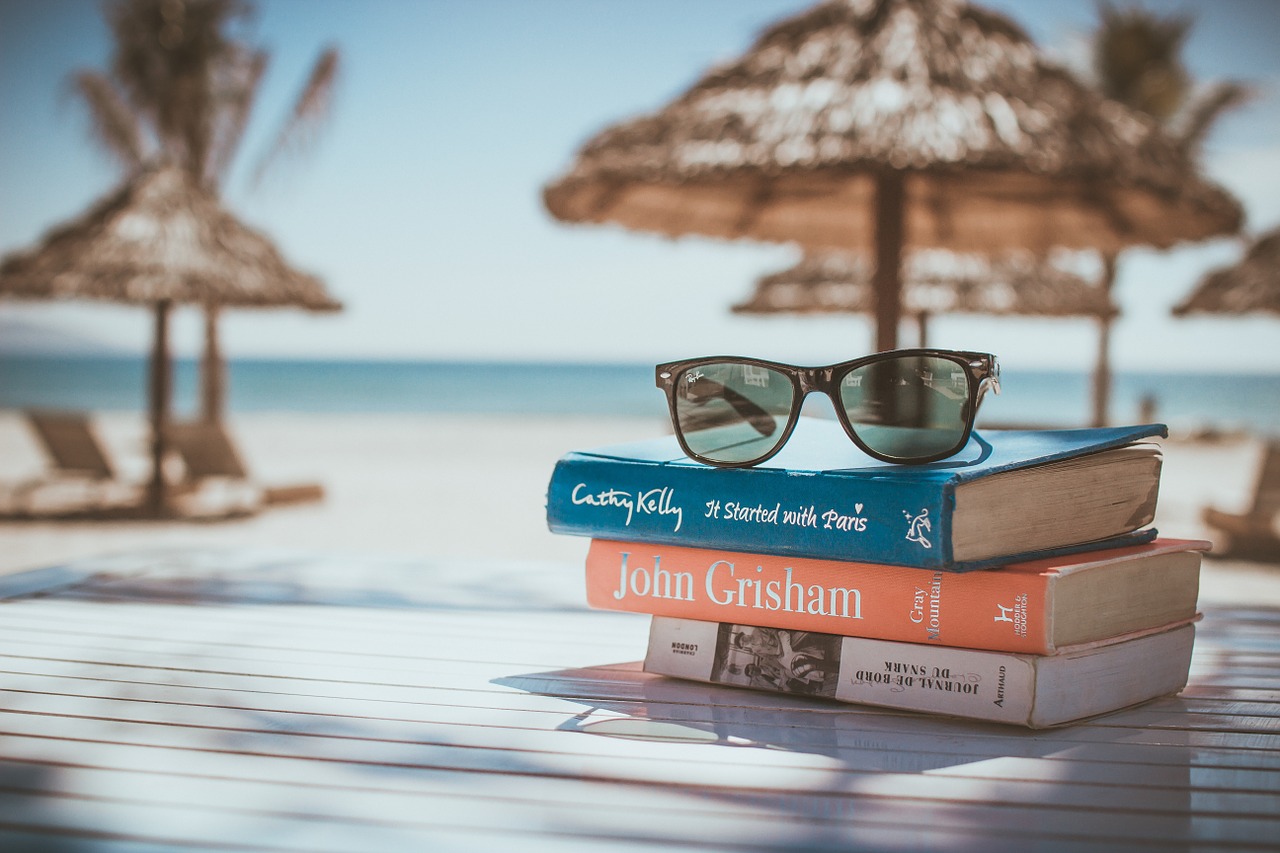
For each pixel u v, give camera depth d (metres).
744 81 3.46
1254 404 55.75
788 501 1.10
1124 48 15.71
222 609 1.60
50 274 8.42
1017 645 1.02
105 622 1.50
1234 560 7.13
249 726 1.00
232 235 9.26
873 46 3.29
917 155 2.95
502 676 1.22
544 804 0.80
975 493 1.02
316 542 7.62
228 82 12.57
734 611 1.17
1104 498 1.13
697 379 1.18
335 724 1.01
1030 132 3.06
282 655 1.31
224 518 8.84
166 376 9.02
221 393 12.66
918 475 1.04
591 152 3.62
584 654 1.34
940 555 1.00
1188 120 15.77
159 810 0.78
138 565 2.01
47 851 0.70
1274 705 1.14
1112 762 0.93
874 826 0.77
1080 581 1.04
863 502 1.05
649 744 0.96
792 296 11.52
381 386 60.31
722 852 0.72
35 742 0.95
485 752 0.93
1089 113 3.29
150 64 11.96
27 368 70.25
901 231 3.38
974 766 0.91
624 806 0.80
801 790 0.85
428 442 21.19
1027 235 4.42
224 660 1.28
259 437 22.75
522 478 13.45
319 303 9.53
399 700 1.11
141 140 12.63
